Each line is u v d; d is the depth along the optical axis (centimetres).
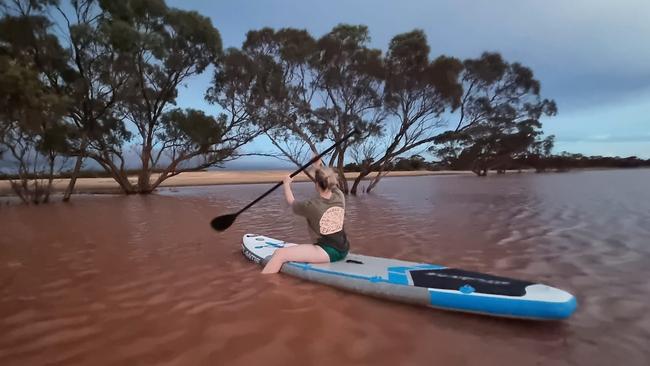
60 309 370
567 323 333
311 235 474
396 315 351
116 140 1798
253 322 336
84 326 331
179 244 664
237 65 1742
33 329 325
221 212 1110
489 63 1717
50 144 1389
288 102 1741
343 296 396
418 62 1670
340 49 1694
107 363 270
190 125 1788
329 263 458
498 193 1642
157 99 1864
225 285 434
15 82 976
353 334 313
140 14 1697
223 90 1892
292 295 399
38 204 1406
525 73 1753
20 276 479
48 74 1526
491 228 787
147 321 340
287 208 1190
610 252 574
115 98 1666
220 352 284
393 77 1723
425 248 613
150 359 275
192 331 319
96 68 1645
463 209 1105
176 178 3027
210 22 1814
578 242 643
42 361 273
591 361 271
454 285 370
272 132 1856
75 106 1557
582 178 2970
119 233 780
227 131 1925
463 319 343
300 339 304
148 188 1902
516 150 3052
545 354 281
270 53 1767
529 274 471
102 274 485
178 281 452
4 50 1334
